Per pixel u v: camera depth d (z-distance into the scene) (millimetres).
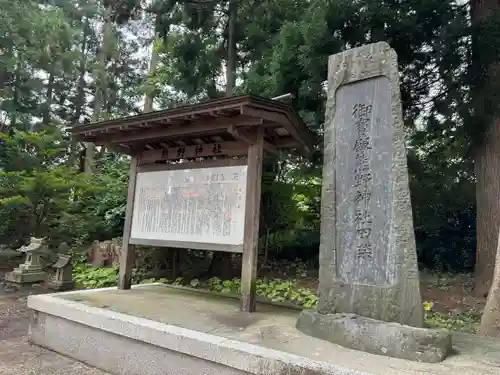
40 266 7273
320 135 6418
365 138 3346
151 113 4395
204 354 2791
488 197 6363
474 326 4770
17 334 4340
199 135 4594
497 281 4289
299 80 6184
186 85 8289
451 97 6422
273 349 2699
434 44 6133
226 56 9266
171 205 4816
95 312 3572
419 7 5836
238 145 4469
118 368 3305
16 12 9336
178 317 3607
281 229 8547
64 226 8859
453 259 8391
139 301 4293
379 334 2758
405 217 3014
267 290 6133
